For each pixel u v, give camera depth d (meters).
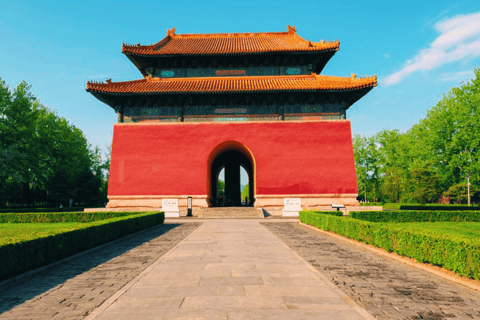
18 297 6.39
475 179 42.06
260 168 29.92
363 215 24.52
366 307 5.62
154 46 33.91
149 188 29.69
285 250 11.25
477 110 41.12
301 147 30.22
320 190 29.52
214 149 30.73
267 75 33.88
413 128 55.06
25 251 8.31
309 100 30.91
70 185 49.62
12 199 47.09
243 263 9.06
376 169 63.72
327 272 8.30
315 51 32.28
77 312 5.49
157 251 11.75
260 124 30.67
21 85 42.47
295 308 5.41
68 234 10.67
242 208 29.02
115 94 29.38
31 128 42.53
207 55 32.44
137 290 6.51
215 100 31.17
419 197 45.94
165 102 31.42
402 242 9.84
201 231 17.67
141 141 30.44
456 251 7.62
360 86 28.48
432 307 5.63
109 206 29.44
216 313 5.18
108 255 11.17
